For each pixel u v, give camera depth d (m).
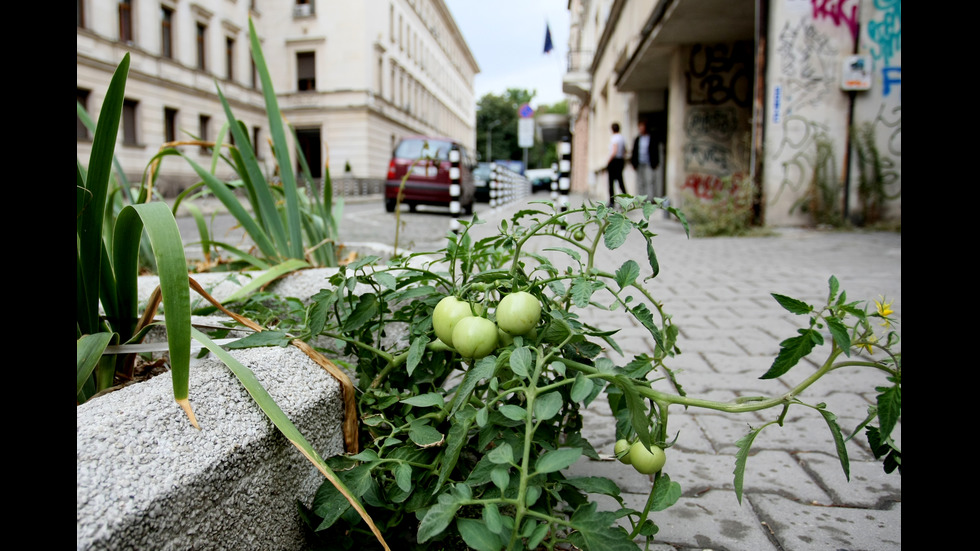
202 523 0.91
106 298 1.42
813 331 1.09
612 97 21.44
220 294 2.15
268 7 33.78
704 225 8.75
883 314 1.08
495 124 86.94
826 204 8.78
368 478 1.09
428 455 1.20
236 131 2.51
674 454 1.98
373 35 35.06
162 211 1.08
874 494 1.71
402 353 1.48
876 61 8.55
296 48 34.00
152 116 22.98
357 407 1.37
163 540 0.84
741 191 8.88
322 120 34.25
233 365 1.09
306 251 2.76
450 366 1.39
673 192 12.13
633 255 6.47
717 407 1.13
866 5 8.45
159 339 1.90
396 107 40.00
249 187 2.78
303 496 1.17
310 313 1.46
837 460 1.91
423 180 14.25
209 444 0.96
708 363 2.94
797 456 1.95
